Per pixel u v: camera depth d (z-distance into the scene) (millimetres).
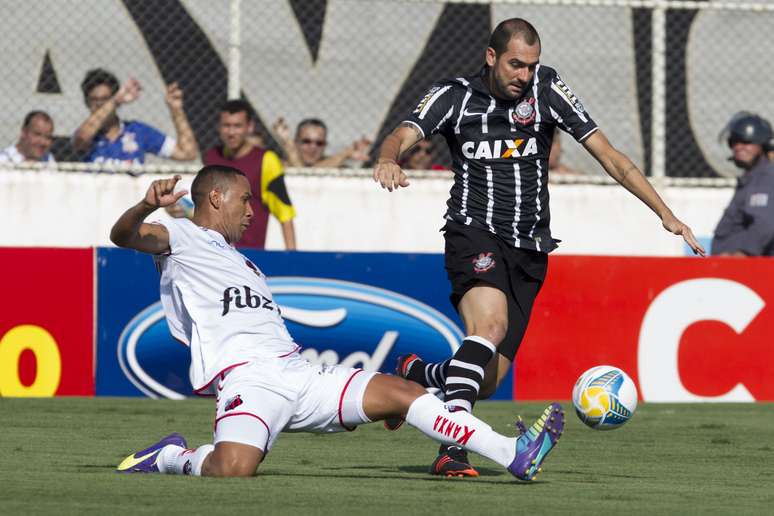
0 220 38156
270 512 14055
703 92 41750
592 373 19188
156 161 39156
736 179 39219
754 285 34219
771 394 34219
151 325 32438
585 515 14391
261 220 34500
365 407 16953
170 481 16625
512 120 19375
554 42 41375
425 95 19500
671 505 15461
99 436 24250
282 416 17125
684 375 34000
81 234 38406
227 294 17453
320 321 32531
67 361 32219
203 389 17375
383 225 39500
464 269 19328
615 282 33875
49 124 38219
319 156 39500
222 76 39750
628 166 19219
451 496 15812
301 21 40438
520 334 19859
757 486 18016
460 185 19656
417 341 32812
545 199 19734
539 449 16422
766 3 42594
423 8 40844
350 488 16438
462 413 16734
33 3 38969
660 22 39781
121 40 39438
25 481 16656
